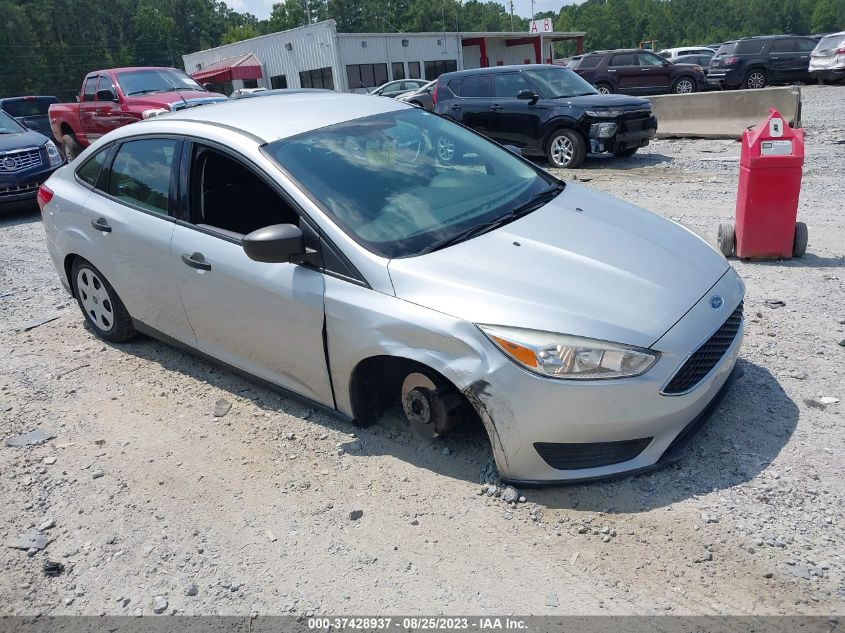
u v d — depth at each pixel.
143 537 3.19
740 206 6.03
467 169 4.22
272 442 3.83
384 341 3.27
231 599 2.80
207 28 111.12
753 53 23.02
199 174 4.12
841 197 8.23
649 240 3.69
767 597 2.57
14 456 3.91
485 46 46.97
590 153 12.30
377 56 38.50
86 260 4.99
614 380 2.92
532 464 3.10
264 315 3.77
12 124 11.42
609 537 2.92
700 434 3.54
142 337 5.36
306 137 3.97
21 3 81.75
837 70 21.47
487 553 2.91
